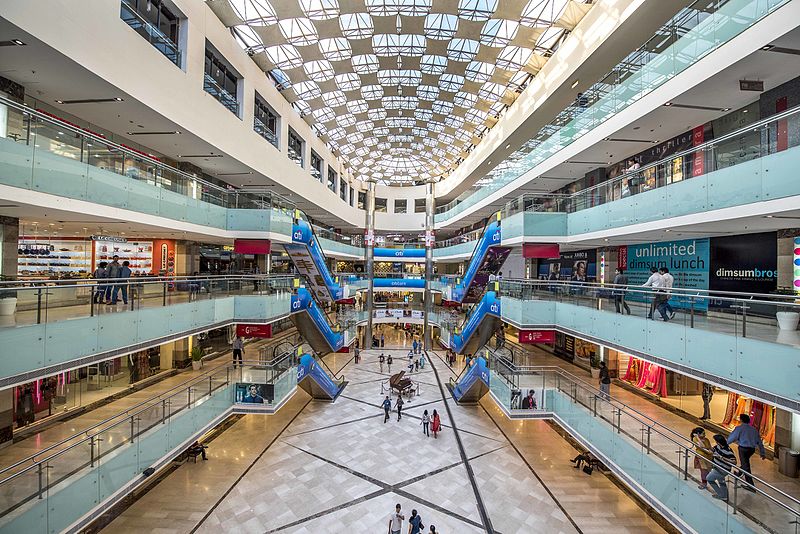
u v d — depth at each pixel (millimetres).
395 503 12000
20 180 7336
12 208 8234
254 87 18812
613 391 16109
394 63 21891
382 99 27828
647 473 8930
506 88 22766
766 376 6902
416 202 46062
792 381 6445
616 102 13211
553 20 16172
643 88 11852
